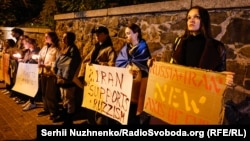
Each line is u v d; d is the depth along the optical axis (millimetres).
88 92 4254
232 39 3811
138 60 3648
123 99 3637
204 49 2795
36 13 15656
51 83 5535
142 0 7379
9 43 8102
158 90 3178
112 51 4242
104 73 3934
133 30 3668
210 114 2641
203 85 2697
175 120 2969
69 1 9648
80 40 7742
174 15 4711
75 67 5078
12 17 15680
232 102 3793
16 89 6879
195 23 2854
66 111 5277
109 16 6406
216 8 3971
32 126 5324
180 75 2918
